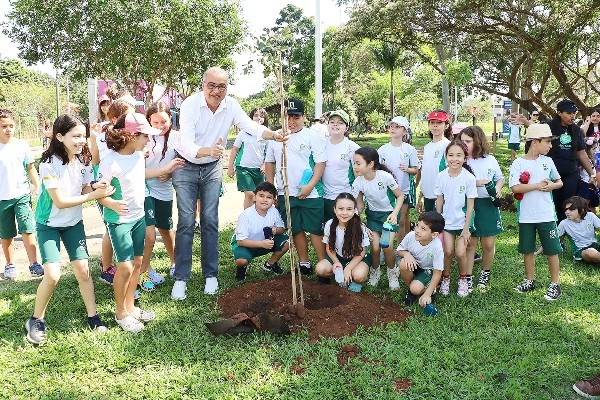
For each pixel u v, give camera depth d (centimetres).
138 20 1798
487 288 505
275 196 536
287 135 436
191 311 446
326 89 3778
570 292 491
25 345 386
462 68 1828
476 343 381
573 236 586
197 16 1891
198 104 468
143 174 423
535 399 318
